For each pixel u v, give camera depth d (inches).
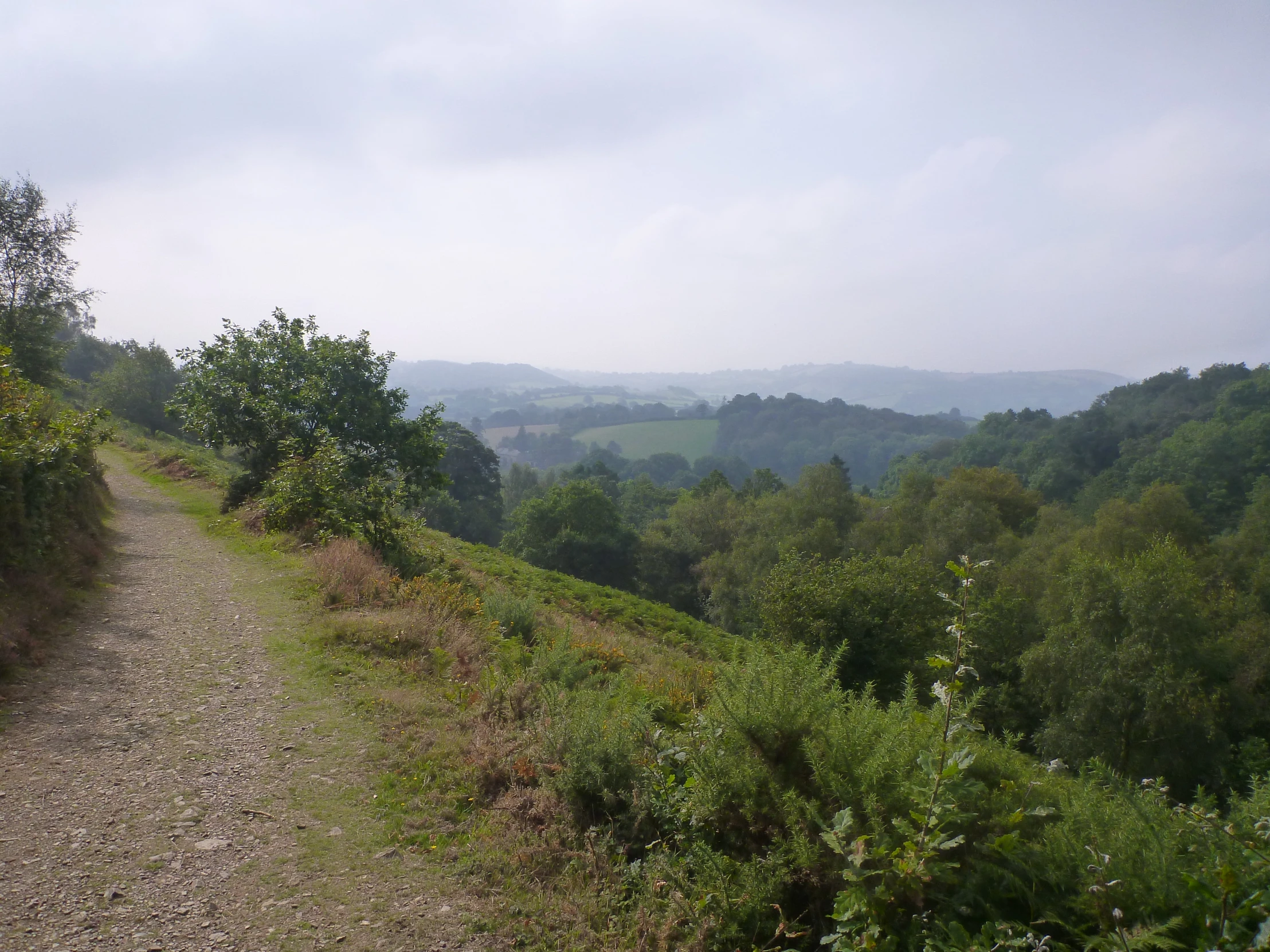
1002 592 893.2
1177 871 116.0
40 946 131.3
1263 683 792.3
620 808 187.8
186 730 232.4
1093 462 2593.5
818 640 586.6
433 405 816.3
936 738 145.8
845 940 127.3
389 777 207.8
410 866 167.2
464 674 303.3
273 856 167.5
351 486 641.0
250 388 738.8
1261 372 2300.7
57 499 406.6
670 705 303.3
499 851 173.5
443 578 557.3
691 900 146.6
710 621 1692.9
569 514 1744.6
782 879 143.2
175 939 137.4
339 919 147.0
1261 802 128.0
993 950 111.5
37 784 188.9
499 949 141.0
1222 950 99.7
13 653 259.9
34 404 414.3
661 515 2691.9
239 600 400.2
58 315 1138.0
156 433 1845.5
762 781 162.6
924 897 130.0
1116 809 134.9
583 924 148.6
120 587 410.3
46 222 1109.7
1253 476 1785.2
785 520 1739.7
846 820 133.5
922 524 1672.0
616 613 803.4
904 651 588.1
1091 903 117.1
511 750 221.9
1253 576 1030.4
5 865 154.3
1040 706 811.4
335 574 422.6
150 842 169.0
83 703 244.1
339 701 263.9
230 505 729.6
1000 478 1905.8
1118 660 706.2
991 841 131.1
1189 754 679.7
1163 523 1179.3
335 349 754.2
